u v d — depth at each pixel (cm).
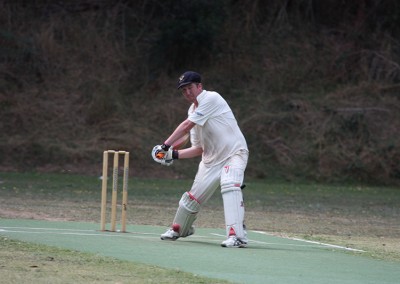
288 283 2388
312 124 9325
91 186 7081
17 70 9831
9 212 4522
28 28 10281
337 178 8869
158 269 2502
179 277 2366
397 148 9075
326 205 6419
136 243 3195
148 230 3916
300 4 10919
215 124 3344
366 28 10706
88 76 9844
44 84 9712
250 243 3541
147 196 6369
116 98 9531
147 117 9388
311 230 4525
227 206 3297
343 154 9050
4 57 9919
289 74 10056
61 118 9244
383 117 9500
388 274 2727
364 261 3067
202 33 10012
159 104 9562
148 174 8544
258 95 9775
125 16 10656
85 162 8675
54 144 8812
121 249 2970
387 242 4031
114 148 8869
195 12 10269
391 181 8931
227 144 3353
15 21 10319
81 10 10675
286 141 9156
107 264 2558
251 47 10350
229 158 3362
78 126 9175
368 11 10806
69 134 9062
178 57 10119
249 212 5456
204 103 3334
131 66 10094
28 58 9950
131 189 6994
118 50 10231
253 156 9000
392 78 10119
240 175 3338
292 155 9025
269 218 5112
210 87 9881
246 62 10156
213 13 10275
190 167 8656
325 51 10425
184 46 10031
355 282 2492
